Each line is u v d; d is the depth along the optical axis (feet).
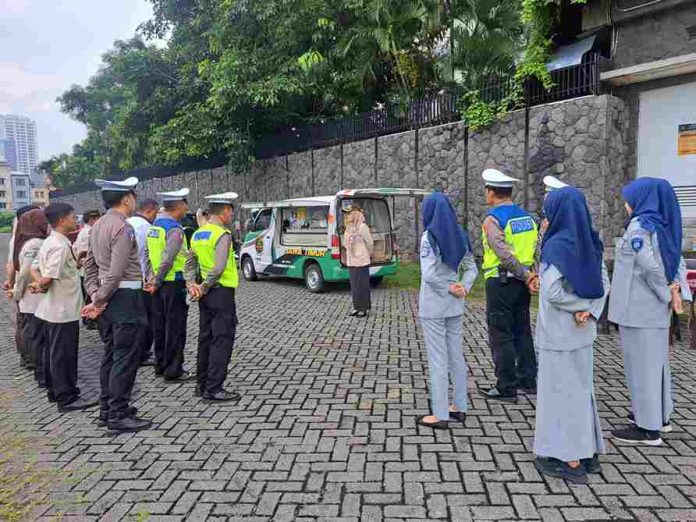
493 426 14.12
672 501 10.38
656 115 33.06
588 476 11.41
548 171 35.53
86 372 20.61
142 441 13.80
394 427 14.21
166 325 18.58
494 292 15.71
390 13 46.88
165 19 69.26
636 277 12.57
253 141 63.62
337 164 54.85
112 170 120.16
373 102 59.52
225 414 15.48
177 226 18.45
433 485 11.19
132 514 10.44
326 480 11.53
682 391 16.44
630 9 32.96
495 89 39.73
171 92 69.82
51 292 16.21
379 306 31.89
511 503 10.45
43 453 13.29
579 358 11.07
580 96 34.47
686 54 30.86
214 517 10.28
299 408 15.79
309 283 37.81
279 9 53.93
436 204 13.46
